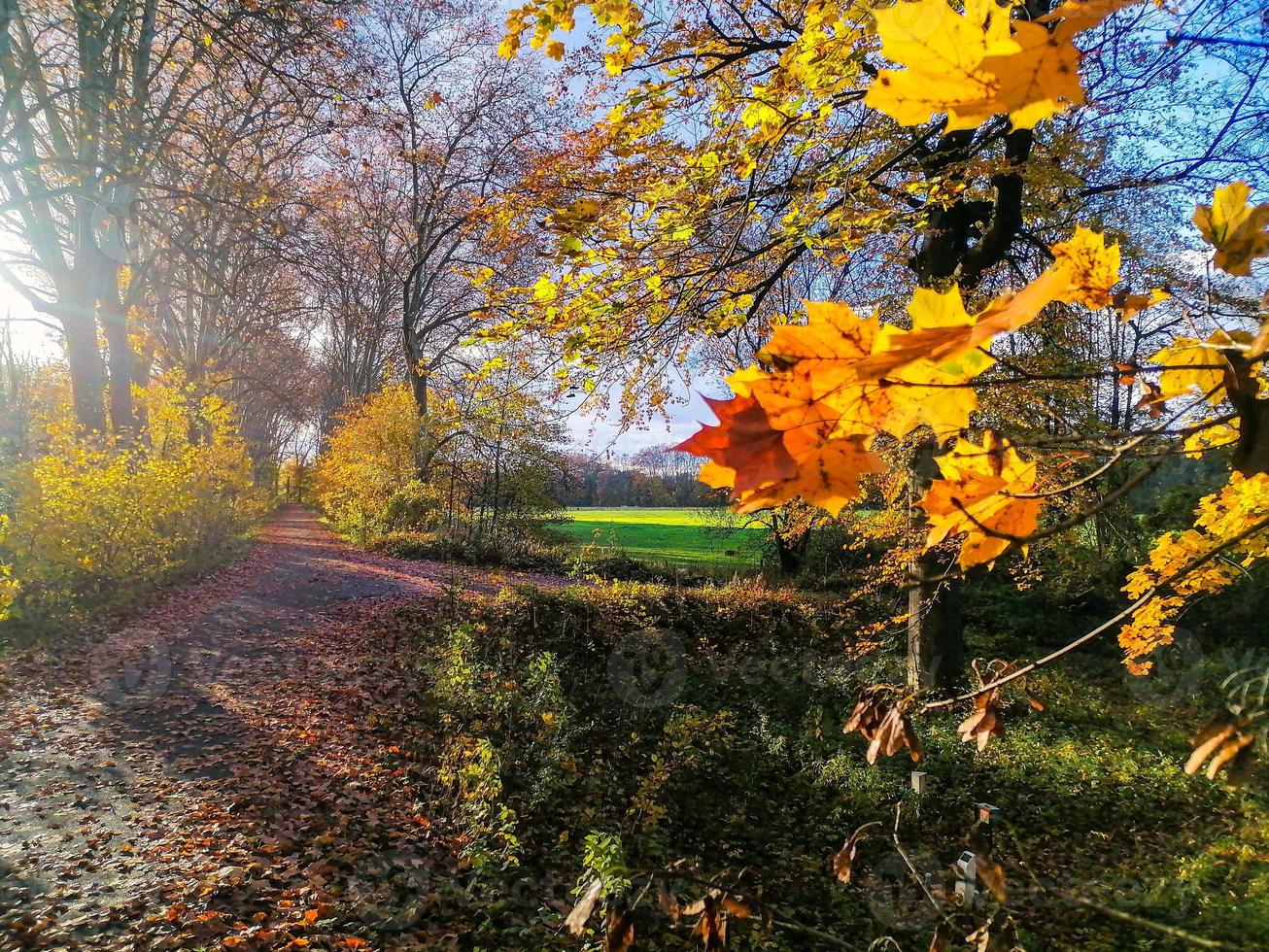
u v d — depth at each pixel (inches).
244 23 404.2
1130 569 442.6
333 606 486.9
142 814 214.4
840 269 435.5
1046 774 295.4
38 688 306.5
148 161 463.5
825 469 18.7
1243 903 200.7
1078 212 281.9
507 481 811.4
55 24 425.1
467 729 296.0
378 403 897.5
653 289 125.5
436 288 1104.8
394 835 217.8
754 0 143.0
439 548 756.0
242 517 756.6
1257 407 25.1
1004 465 26.8
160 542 503.5
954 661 344.2
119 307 577.0
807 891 229.0
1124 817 269.1
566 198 127.3
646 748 325.4
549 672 346.0
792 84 108.0
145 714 288.8
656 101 110.4
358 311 1124.5
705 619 467.5
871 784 284.7
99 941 158.2
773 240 134.9
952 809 278.1
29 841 195.2
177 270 708.0
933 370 19.0
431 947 171.0
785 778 303.6
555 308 121.2
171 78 563.8
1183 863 228.5
